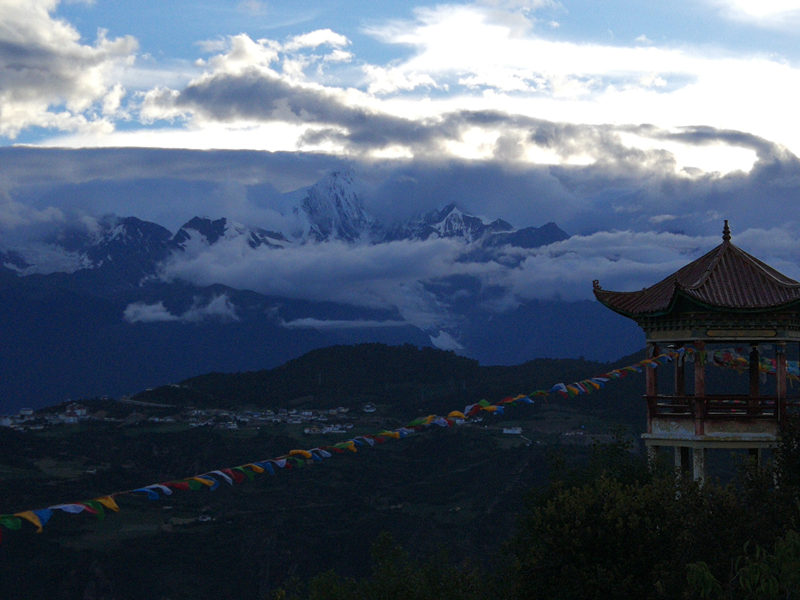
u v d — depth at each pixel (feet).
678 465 84.94
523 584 69.56
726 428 80.48
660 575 63.72
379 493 552.00
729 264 84.02
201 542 469.16
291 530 476.54
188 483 46.09
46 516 40.45
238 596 424.05
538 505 96.63
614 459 98.84
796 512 69.51
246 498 551.59
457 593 100.32
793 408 83.92
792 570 53.67
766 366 87.10
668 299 82.48
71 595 394.11
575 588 65.10
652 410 85.35
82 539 453.99
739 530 66.74
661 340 84.07
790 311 79.25
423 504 511.40
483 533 435.53
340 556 455.63
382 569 108.37
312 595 107.76
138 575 418.10
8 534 431.43
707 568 55.83
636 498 68.69
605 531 66.69
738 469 77.15
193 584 424.87
